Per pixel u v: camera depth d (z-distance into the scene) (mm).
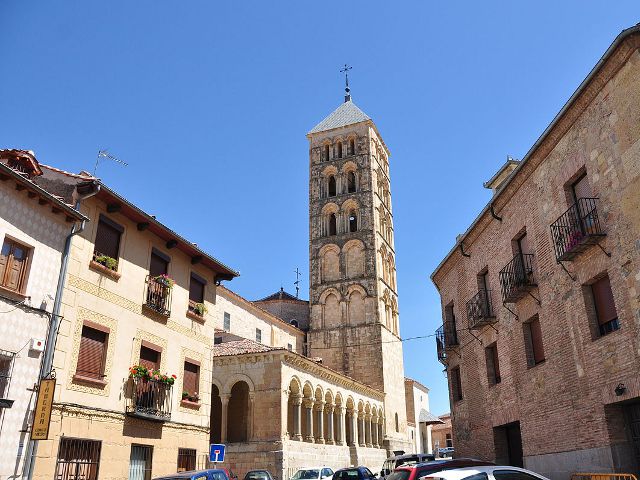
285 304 73438
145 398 23438
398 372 68438
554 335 20750
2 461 16953
